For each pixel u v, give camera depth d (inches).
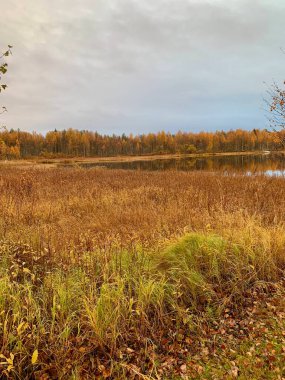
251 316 151.1
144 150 4800.7
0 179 545.3
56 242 217.9
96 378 116.6
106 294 142.6
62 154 4084.6
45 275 168.2
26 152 4178.2
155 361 125.3
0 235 231.5
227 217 254.1
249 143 4431.6
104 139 4854.8
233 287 169.9
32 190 473.4
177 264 183.0
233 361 123.0
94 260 182.5
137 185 559.2
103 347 127.8
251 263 190.4
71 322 134.6
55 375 115.7
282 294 166.9
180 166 1647.4
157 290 155.7
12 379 112.0
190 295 165.5
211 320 149.8
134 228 283.7
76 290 151.6
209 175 727.7
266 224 259.3
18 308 133.7
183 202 376.8
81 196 440.5
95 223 317.7
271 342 131.0
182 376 117.2
